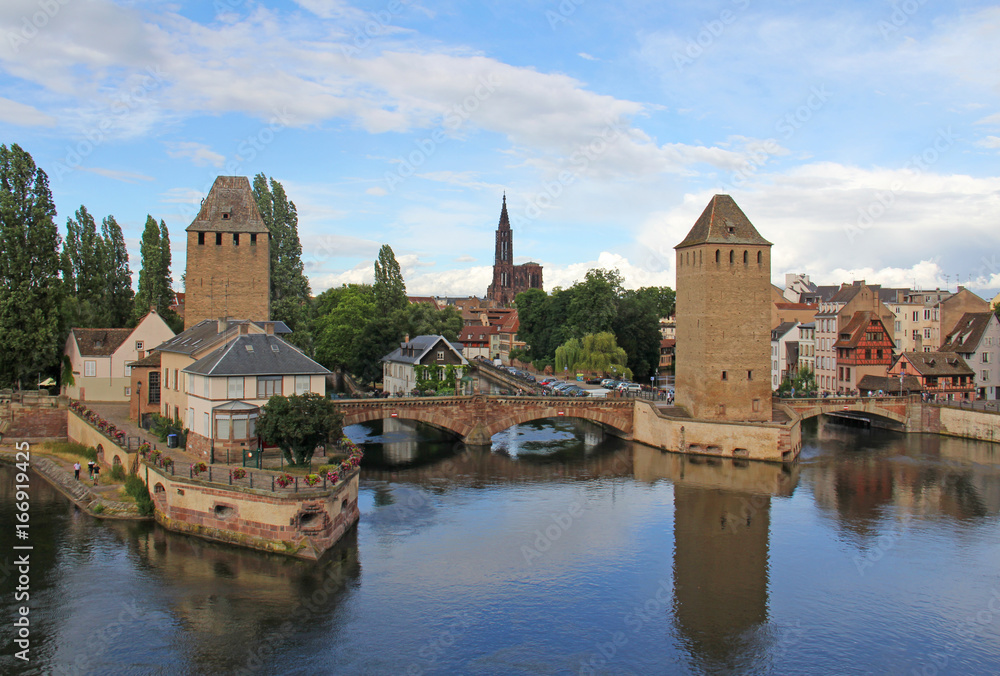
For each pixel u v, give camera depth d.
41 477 61.56
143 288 100.75
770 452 73.19
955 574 42.78
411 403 76.69
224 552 43.06
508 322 179.75
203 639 33.47
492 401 80.69
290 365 56.56
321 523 43.12
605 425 92.81
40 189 81.81
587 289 126.69
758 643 34.38
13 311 77.81
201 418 54.78
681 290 84.81
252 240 84.25
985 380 105.12
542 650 33.31
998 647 34.28
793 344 125.81
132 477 52.75
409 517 52.50
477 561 43.88
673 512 54.72
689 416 81.56
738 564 44.09
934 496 59.47
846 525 51.69
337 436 51.03
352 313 117.19
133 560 41.91
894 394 96.81
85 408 72.00
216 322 69.19
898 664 32.72
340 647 33.09
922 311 118.25
